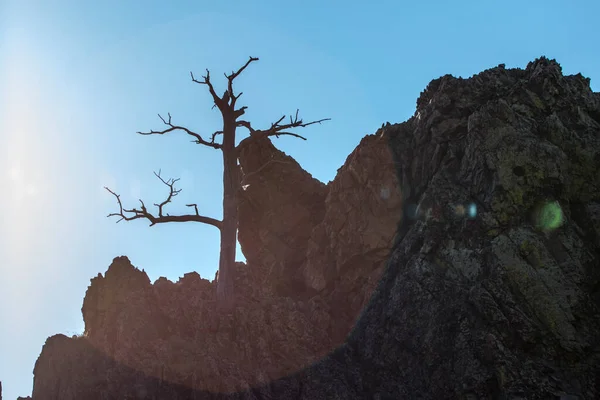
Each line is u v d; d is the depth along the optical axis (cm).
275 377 4034
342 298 4681
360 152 4875
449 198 4244
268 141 5491
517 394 3450
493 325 3684
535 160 4025
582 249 3819
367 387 3962
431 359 3812
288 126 4978
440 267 4084
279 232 5247
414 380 3844
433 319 3903
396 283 4166
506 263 3803
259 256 5269
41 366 4344
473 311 3800
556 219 3891
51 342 4428
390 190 4688
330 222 4903
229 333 4262
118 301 4578
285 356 4169
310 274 4875
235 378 3909
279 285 5069
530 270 3762
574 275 3747
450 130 4506
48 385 4219
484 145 4156
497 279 3775
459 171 4334
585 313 3656
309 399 3897
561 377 3525
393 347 4016
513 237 3872
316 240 4931
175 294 4672
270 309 4503
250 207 5394
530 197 3981
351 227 4741
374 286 4466
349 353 4188
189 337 4303
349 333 4347
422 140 4675
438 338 3838
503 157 4069
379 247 4603
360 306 4538
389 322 4103
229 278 4572
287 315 4459
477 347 3659
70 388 4038
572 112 4222
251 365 4097
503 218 3956
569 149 4081
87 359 4253
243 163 5447
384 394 3859
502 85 4556
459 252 4031
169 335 4331
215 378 3894
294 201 5334
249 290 4791
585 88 4369
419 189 4622
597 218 3912
